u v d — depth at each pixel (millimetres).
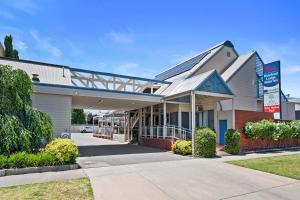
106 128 35312
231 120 17609
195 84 16062
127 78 19203
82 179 8484
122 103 20109
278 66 19781
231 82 22000
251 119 18031
